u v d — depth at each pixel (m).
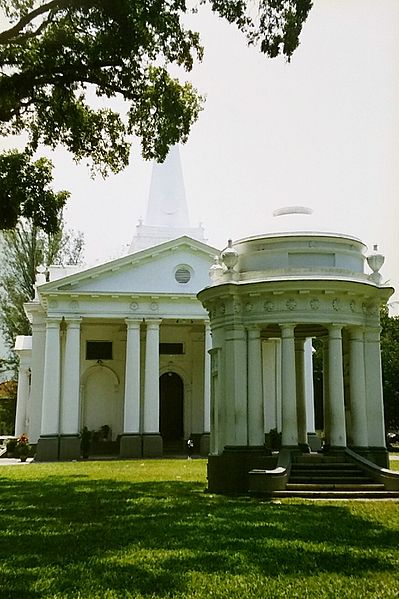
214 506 13.68
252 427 16.70
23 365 47.94
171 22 17.06
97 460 34.69
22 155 19.78
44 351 40.72
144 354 42.38
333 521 11.46
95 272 37.59
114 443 41.91
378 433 17.16
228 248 17.88
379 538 9.95
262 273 17.20
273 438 34.91
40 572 8.10
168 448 42.34
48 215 19.66
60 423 36.84
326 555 8.80
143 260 38.41
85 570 8.16
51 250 52.25
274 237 17.45
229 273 17.42
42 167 19.95
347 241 17.59
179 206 47.22
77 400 36.69
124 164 21.14
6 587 7.39
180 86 19.42
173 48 18.36
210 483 17.06
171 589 7.25
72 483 20.28
